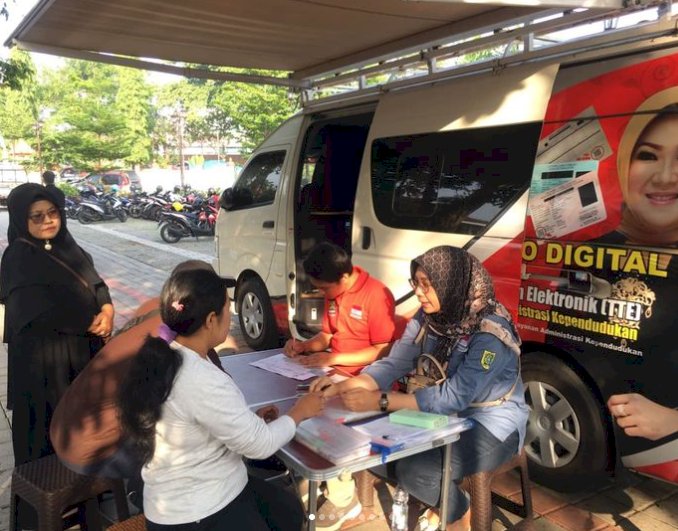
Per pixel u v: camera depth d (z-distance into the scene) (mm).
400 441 2098
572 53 3201
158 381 1781
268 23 4281
